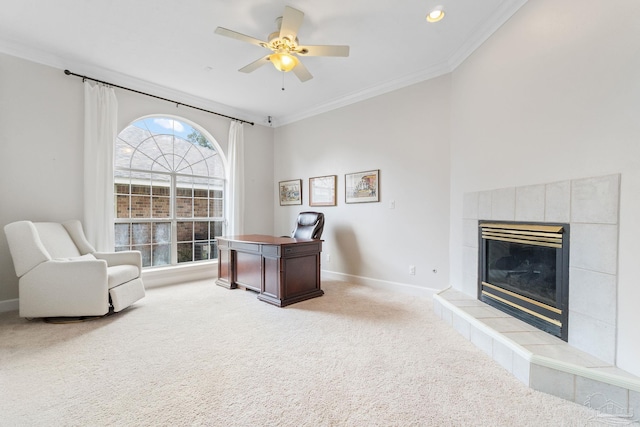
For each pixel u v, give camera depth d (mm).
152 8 2471
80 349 2148
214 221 4969
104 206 3559
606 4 1649
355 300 3438
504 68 2471
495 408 1518
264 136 5539
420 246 3660
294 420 1424
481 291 2746
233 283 3936
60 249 2938
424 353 2119
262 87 4078
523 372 1746
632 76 1519
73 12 2520
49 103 3244
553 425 1399
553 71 1998
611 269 1604
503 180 2482
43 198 3217
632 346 1503
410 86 3725
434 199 3535
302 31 2785
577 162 1822
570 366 1582
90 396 1597
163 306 3182
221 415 1453
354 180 4355
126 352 2111
